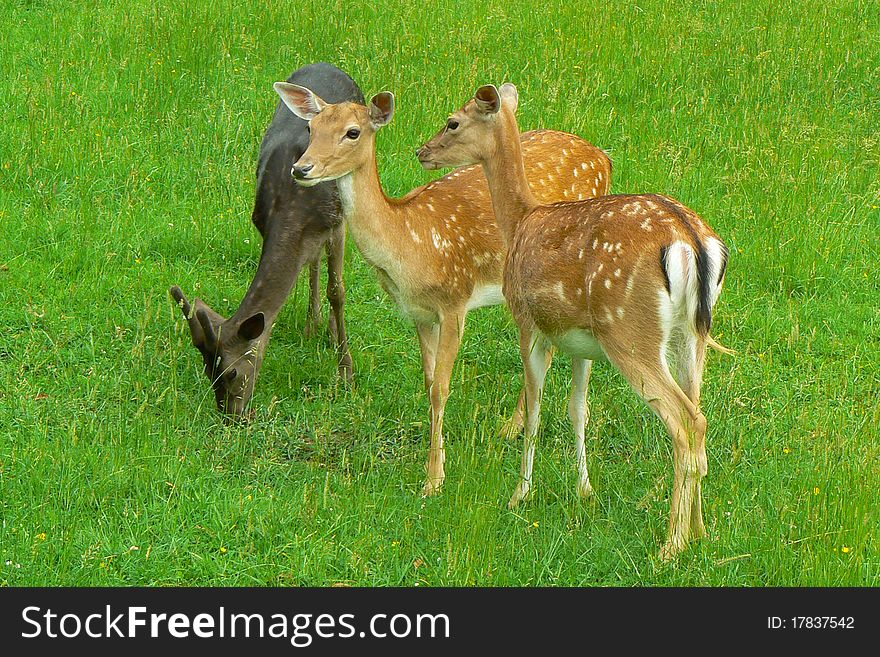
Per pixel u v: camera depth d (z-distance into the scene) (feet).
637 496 25.44
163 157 40.50
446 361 27.30
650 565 22.80
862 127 46.42
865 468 25.03
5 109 42.39
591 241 23.11
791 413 29.25
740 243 37.37
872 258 37.37
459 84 46.16
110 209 37.58
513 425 28.66
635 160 41.78
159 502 24.72
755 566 22.94
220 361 27.53
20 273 33.63
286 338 32.81
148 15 50.70
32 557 22.68
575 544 23.65
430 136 42.55
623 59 49.93
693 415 22.45
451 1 55.26
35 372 29.73
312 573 22.93
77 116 42.06
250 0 52.31
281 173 30.12
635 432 28.07
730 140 43.73
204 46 47.57
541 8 54.90
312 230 29.58
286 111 32.50
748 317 33.81
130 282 33.73
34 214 36.52
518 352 32.40
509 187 26.25
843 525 23.26
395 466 26.96
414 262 26.91
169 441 26.76
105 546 23.16
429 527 24.08
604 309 22.80
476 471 25.49
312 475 26.35
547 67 48.42
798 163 42.04
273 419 28.37
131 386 29.04
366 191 26.17
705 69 49.65
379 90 44.98
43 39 48.80
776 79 48.73
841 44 52.54
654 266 22.17
